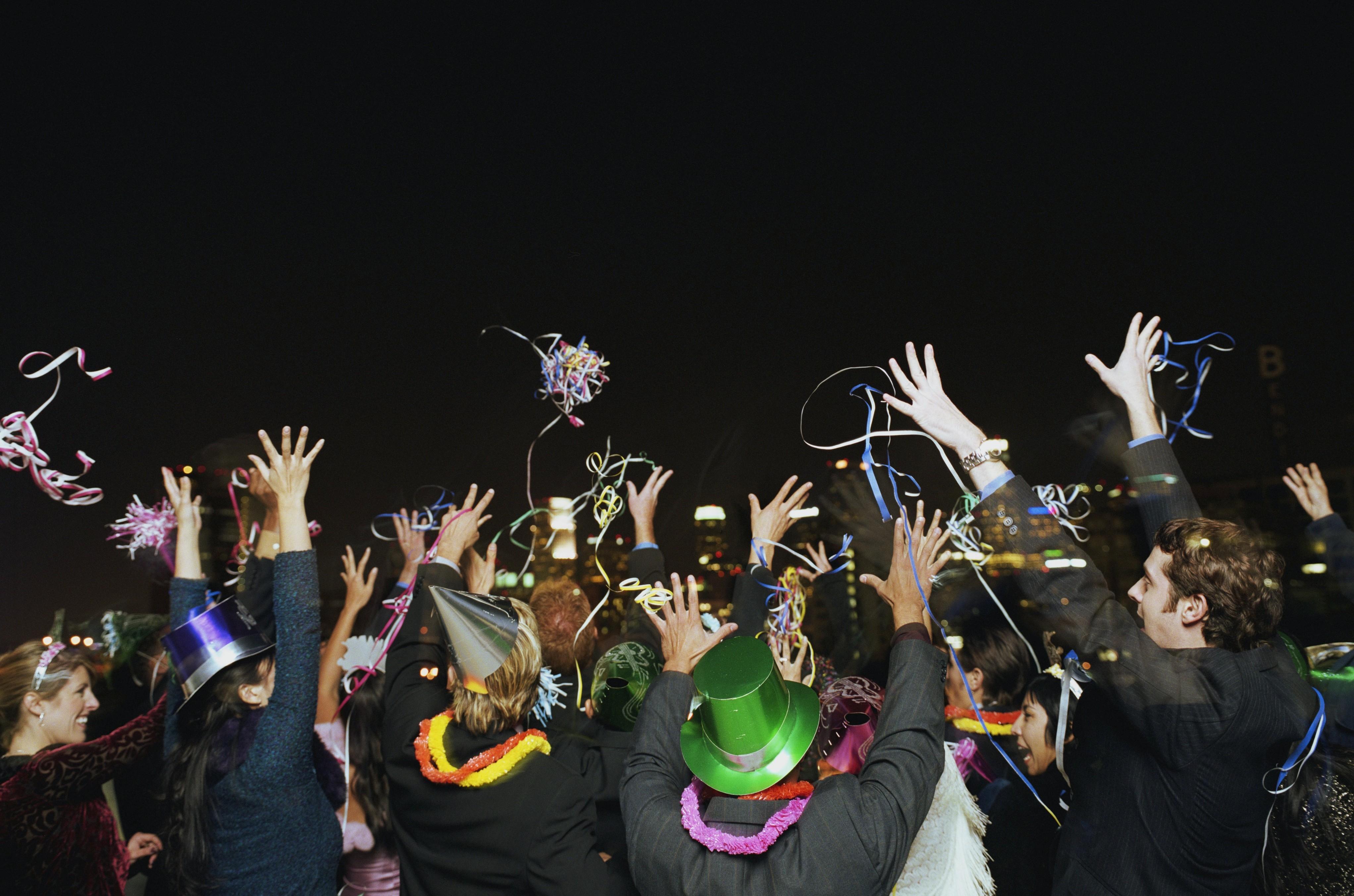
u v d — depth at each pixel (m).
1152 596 1.37
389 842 1.96
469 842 1.37
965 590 1.97
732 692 1.18
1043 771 1.70
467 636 1.44
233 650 1.60
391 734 1.53
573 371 2.79
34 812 1.53
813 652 1.75
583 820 1.40
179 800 1.55
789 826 1.13
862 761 1.34
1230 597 1.28
